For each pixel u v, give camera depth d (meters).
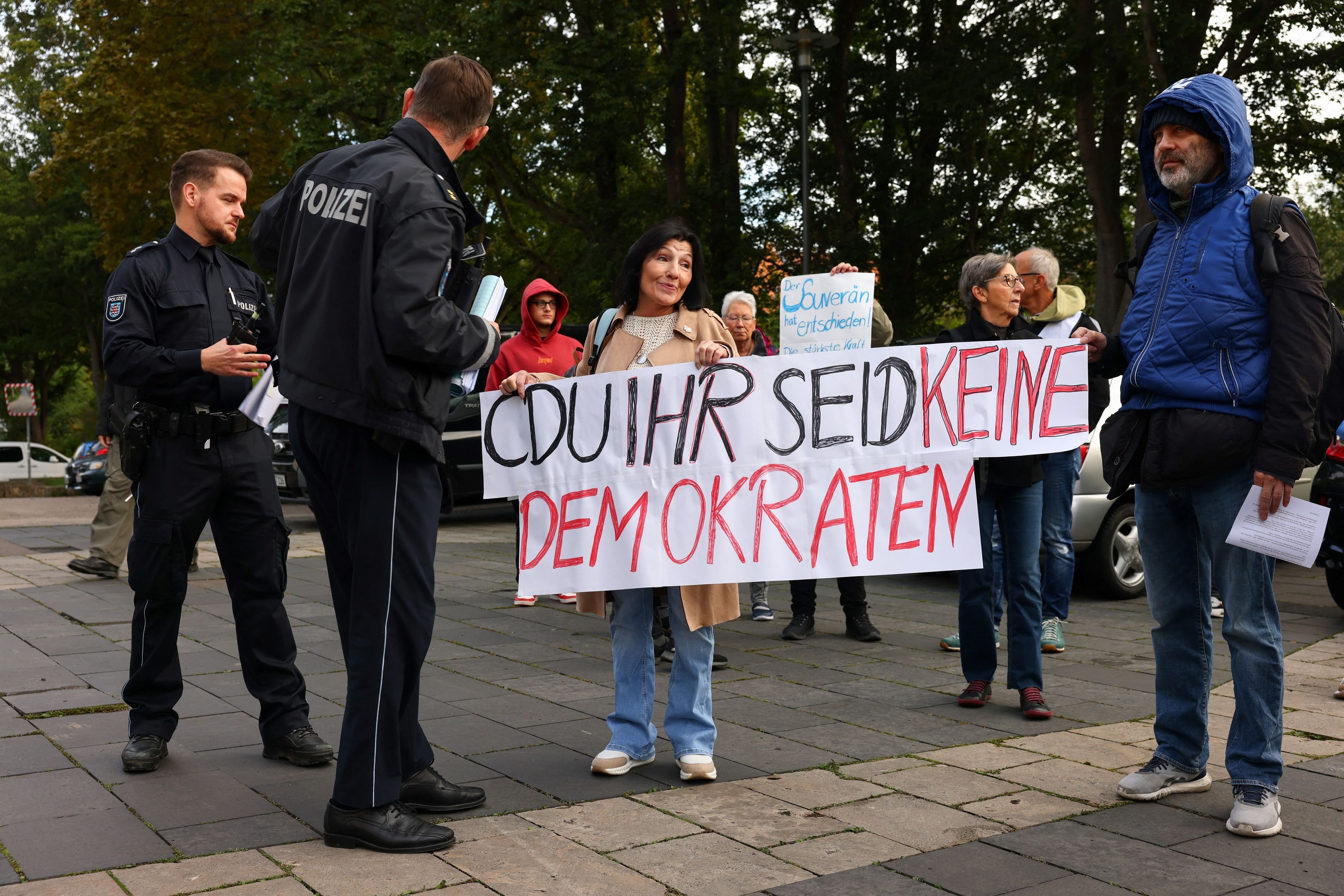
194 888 2.71
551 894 2.70
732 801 3.42
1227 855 2.97
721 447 3.79
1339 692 4.76
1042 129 23.48
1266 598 3.21
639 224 21.86
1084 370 3.94
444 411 3.06
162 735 3.78
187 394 3.71
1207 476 3.26
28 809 3.30
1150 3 16.95
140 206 25.00
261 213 3.23
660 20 23.59
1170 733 3.49
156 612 3.74
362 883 2.75
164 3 22.92
